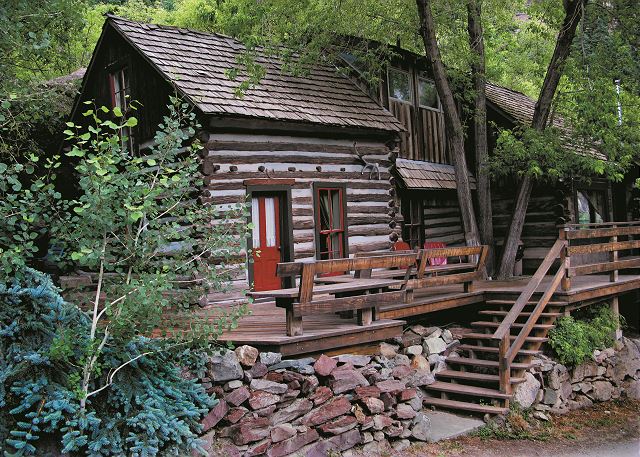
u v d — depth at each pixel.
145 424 5.14
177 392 5.62
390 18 14.23
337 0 12.95
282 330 7.27
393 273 9.36
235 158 10.17
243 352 6.27
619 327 11.66
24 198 5.38
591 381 10.23
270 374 6.46
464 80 14.23
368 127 11.99
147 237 5.46
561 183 14.95
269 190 10.62
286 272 6.68
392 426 7.43
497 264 14.69
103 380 5.32
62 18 10.21
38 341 5.24
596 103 12.32
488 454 7.46
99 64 12.36
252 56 11.26
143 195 5.50
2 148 9.74
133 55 11.23
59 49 12.46
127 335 5.36
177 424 5.39
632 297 13.41
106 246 5.42
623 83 12.95
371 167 12.49
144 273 5.35
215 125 9.84
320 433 6.79
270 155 10.70
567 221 15.06
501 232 16.12
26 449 4.73
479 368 9.27
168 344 5.68
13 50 9.36
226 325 7.54
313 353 7.07
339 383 7.00
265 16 12.98
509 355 8.60
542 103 13.04
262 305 9.99
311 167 11.41
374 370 7.54
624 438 8.38
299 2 12.62
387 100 14.11
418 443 7.62
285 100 11.20
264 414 6.26
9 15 8.80
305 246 11.20
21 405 4.75
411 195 14.78
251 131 10.48
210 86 10.24
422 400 8.62
